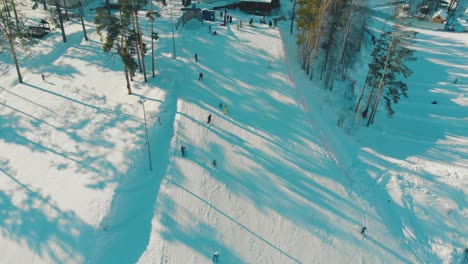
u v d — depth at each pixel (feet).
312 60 156.04
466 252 86.02
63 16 209.26
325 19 149.89
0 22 161.58
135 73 150.92
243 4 229.25
